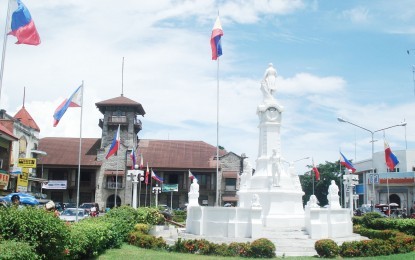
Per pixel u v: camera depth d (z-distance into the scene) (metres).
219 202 68.12
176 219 44.75
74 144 72.75
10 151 46.72
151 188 68.06
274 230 25.20
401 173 69.19
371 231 27.25
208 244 21.03
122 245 23.53
